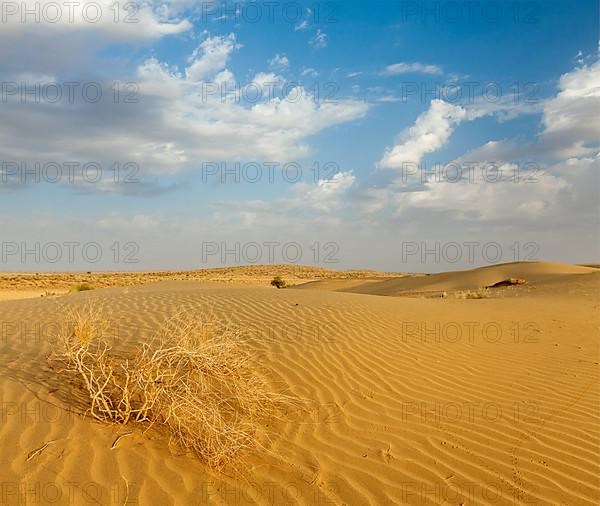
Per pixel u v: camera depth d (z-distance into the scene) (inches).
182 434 207.8
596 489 192.1
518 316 561.0
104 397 218.8
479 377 323.9
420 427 241.3
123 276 3112.7
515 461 212.1
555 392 301.7
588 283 965.2
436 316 502.0
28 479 172.2
